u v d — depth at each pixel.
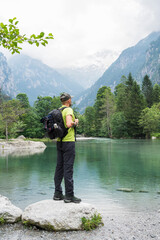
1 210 3.96
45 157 18.72
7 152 23.92
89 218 3.88
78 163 14.88
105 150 24.97
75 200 4.13
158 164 14.23
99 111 74.00
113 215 4.94
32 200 6.44
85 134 81.56
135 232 3.74
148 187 8.13
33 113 69.62
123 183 8.85
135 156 18.81
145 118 57.41
